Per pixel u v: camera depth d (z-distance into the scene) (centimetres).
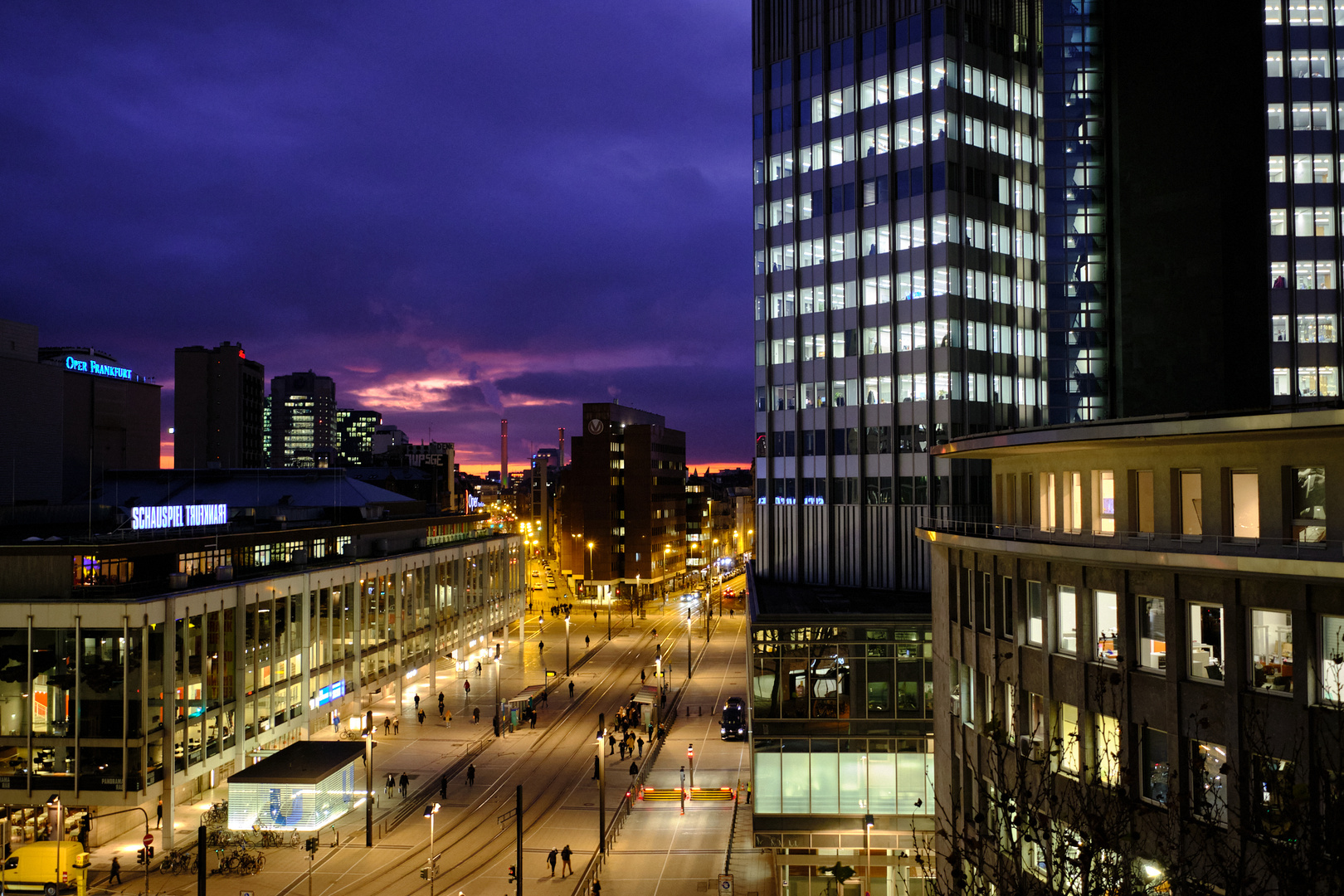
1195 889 1869
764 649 4925
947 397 6406
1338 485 2008
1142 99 6994
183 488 9081
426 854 4912
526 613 14675
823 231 7044
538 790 6012
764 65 7425
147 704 4878
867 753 4856
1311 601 1969
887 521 6619
